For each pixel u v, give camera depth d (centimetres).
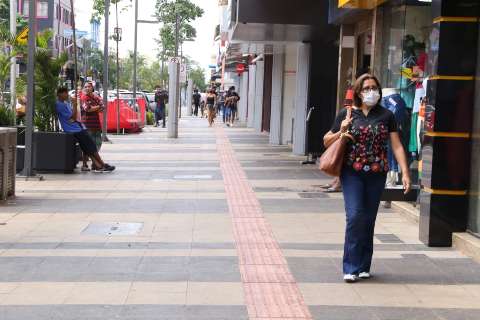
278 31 1622
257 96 3112
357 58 1326
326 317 550
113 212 1000
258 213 1005
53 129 1484
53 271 673
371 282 654
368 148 649
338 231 884
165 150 2052
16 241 805
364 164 648
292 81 2300
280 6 1480
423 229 819
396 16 1109
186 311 557
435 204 798
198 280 648
